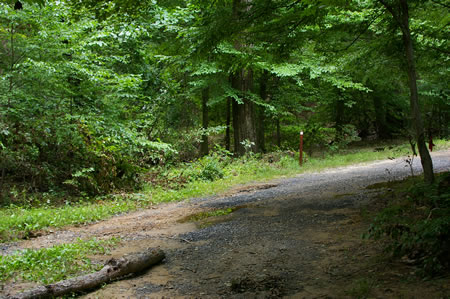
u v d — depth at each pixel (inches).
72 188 493.7
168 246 244.2
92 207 406.6
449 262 143.9
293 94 874.1
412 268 155.9
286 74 703.1
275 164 666.8
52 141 478.0
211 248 230.7
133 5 289.1
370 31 411.8
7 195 438.0
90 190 486.9
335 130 907.4
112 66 652.1
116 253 234.5
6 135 451.5
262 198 383.6
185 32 398.3
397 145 821.9
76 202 445.1
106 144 524.4
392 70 377.4
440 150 674.2
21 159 456.1
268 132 1073.5
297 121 1016.2
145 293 171.0
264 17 296.2
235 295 159.0
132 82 542.0
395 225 171.0
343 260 183.5
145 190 510.6
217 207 362.0
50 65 447.5
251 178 559.8
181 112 764.6
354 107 1012.5
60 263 211.0
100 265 208.5
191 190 483.2
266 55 360.8
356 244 203.5
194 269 197.6
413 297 129.4
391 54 346.3
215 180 567.8
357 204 297.4
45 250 234.7
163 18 570.9
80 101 523.5
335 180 451.2
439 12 342.6
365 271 164.1
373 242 200.8
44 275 193.9
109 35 535.2
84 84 509.0
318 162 661.3
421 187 230.1
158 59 675.4
